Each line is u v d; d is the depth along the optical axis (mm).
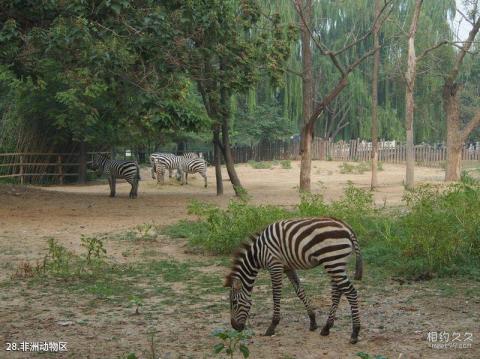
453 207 11555
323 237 6445
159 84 17828
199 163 28094
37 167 29266
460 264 9891
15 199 20469
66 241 13445
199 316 7812
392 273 9844
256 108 49875
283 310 8023
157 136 33344
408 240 10391
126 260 11477
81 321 7660
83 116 26312
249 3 21531
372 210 14273
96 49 15555
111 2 15258
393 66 45656
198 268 10758
